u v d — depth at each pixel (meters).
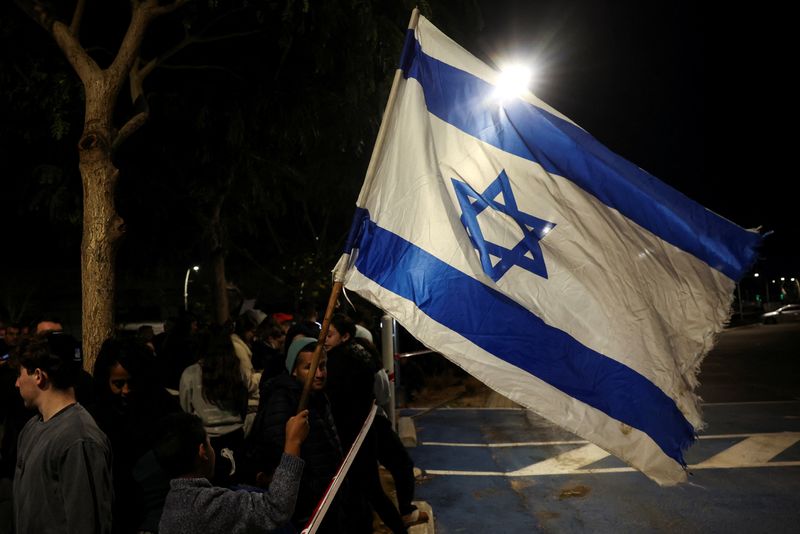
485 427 10.91
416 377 14.80
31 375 3.12
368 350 5.71
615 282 3.41
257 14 8.30
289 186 16.92
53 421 3.04
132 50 6.96
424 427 11.03
